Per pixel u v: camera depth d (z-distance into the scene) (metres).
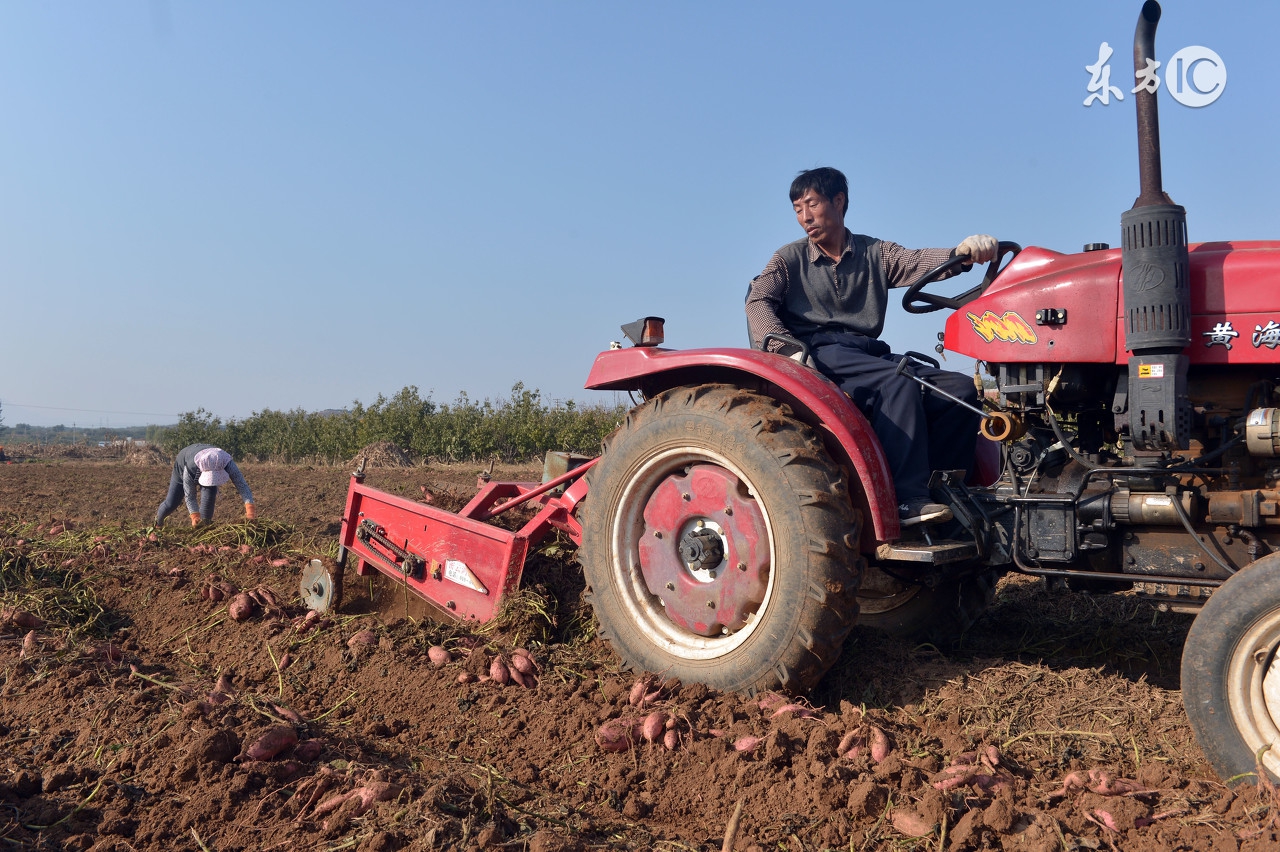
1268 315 2.59
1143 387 2.67
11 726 2.91
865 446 2.89
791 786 2.31
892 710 2.89
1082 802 2.15
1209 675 2.29
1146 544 2.79
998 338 3.05
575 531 3.72
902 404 3.23
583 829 2.22
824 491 2.77
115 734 2.72
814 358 3.53
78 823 2.19
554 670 3.28
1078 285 2.89
